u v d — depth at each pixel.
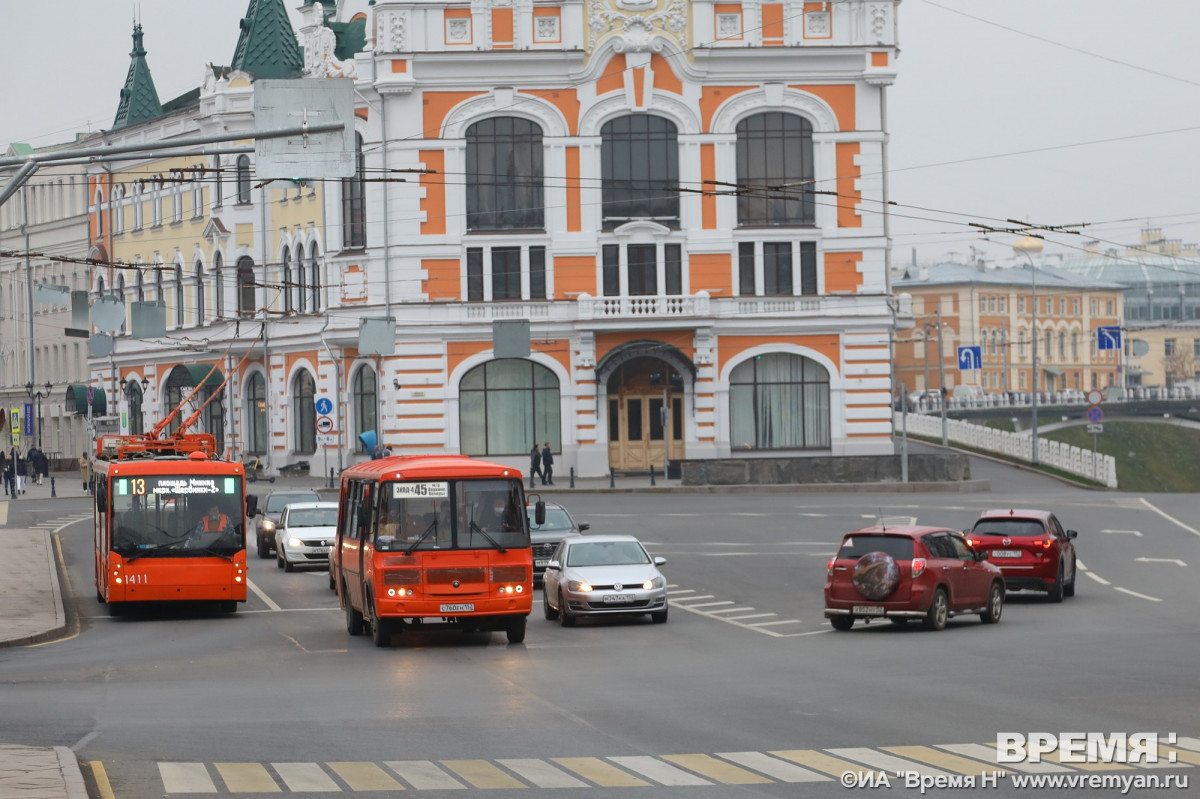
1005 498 60.19
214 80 82.50
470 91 71.12
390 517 27.55
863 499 59.50
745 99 71.50
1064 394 143.00
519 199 71.62
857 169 71.81
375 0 71.50
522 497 28.14
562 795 13.55
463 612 27.33
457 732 17.19
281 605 35.81
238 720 18.25
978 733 16.59
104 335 59.59
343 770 14.83
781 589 36.84
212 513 33.78
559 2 70.94
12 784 13.33
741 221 72.00
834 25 71.56
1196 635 26.77
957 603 29.05
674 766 14.91
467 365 71.50
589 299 70.44
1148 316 197.50
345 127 24.20
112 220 92.56
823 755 15.39
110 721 18.23
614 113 71.38
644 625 30.94
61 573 43.56
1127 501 59.06
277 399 79.38
